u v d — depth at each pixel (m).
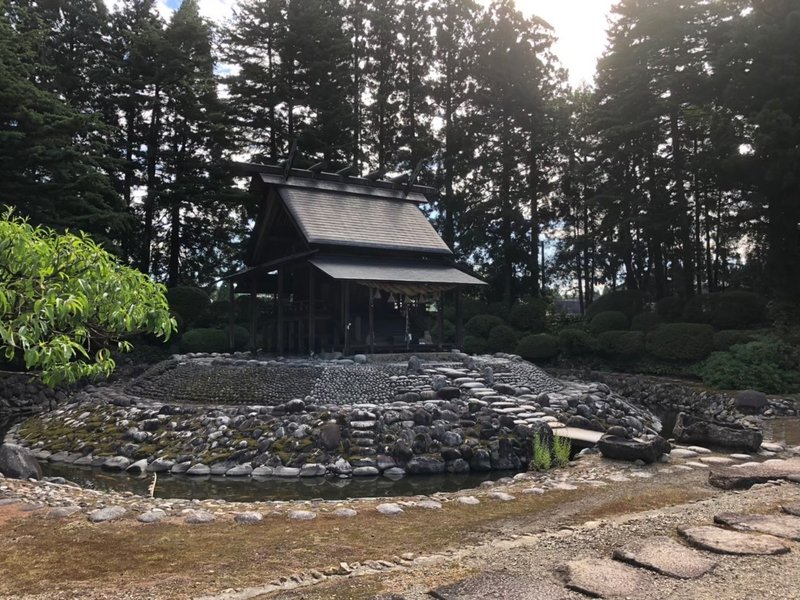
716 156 27.09
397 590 4.30
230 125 34.84
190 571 4.98
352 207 23.55
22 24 28.89
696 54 29.58
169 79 32.00
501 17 39.59
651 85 30.88
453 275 22.03
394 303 23.61
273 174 23.23
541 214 41.69
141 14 35.34
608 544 5.30
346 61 37.59
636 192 32.25
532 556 5.02
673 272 36.50
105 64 32.56
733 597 3.96
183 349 28.53
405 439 12.85
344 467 12.13
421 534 6.17
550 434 12.91
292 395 15.97
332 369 16.78
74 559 5.29
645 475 9.31
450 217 41.03
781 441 12.98
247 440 13.21
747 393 19.98
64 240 5.21
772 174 23.88
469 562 4.95
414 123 41.47
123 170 33.84
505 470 12.48
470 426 13.81
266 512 7.15
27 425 17.66
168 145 34.97
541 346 31.33
